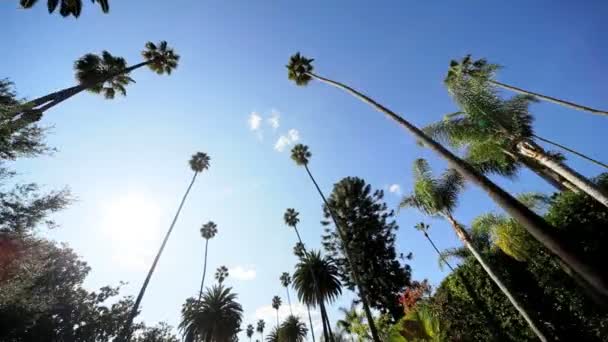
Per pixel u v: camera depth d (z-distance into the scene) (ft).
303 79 72.13
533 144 37.86
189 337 110.83
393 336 55.01
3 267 41.01
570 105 52.13
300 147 109.19
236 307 120.98
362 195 116.57
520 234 43.16
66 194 44.24
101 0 49.65
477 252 46.96
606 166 47.26
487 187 24.98
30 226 40.91
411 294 70.18
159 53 79.15
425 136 32.09
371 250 105.19
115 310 157.79
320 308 92.63
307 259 108.58
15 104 36.68
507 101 41.57
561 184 45.70
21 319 62.85
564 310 41.19
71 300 129.70
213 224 154.40
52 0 45.85
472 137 41.93
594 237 36.81
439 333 50.83
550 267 42.42
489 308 51.39
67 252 125.80
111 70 69.26
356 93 44.86
